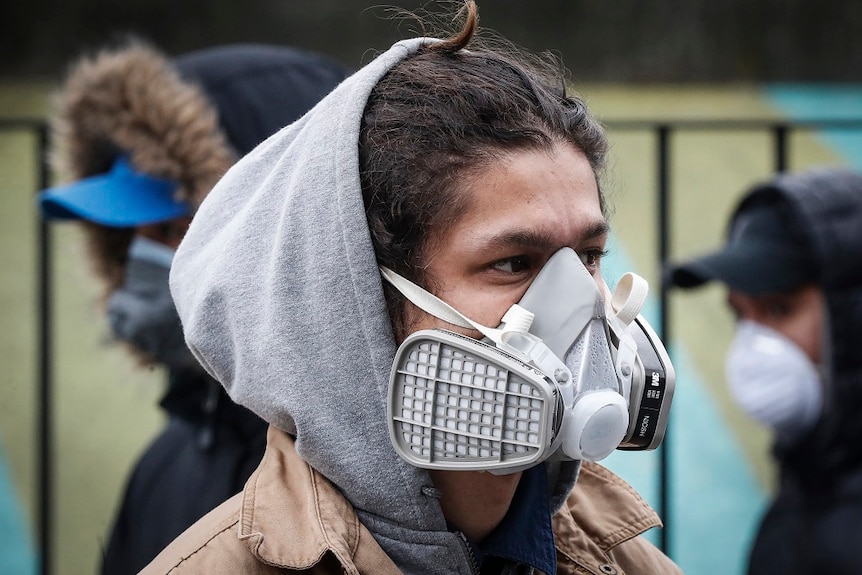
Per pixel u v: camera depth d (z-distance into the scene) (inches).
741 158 394.9
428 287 77.4
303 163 79.1
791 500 142.3
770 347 153.7
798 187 154.8
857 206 151.5
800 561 138.1
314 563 73.9
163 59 143.2
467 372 73.9
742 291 153.6
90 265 152.9
